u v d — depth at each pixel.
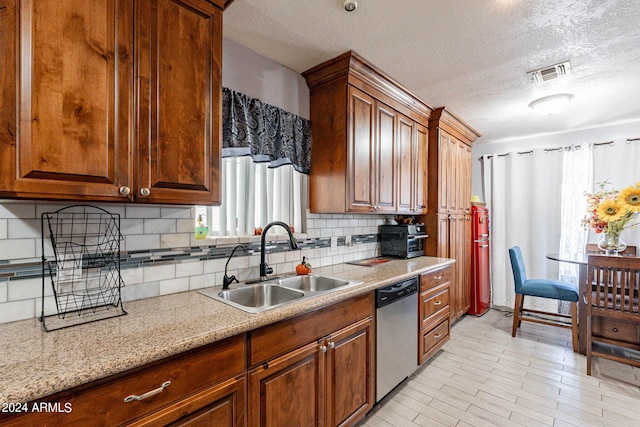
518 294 3.27
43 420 0.78
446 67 2.25
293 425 1.42
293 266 2.28
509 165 4.24
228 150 1.82
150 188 1.20
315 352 1.53
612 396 2.17
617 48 1.98
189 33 1.33
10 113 0.92
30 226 1.23
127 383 0.92
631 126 3.48
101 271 1.40
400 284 2.16
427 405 2.07
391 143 2.63
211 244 1.80
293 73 2.29
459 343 3.08
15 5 0.93
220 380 1.15
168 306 1.41
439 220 3.22
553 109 2.86
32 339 1.03
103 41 1.09
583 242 3.71
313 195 2.38
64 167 1.00
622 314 2.41
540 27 1.76
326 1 1.55
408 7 1.59
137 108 1.17
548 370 2.54
